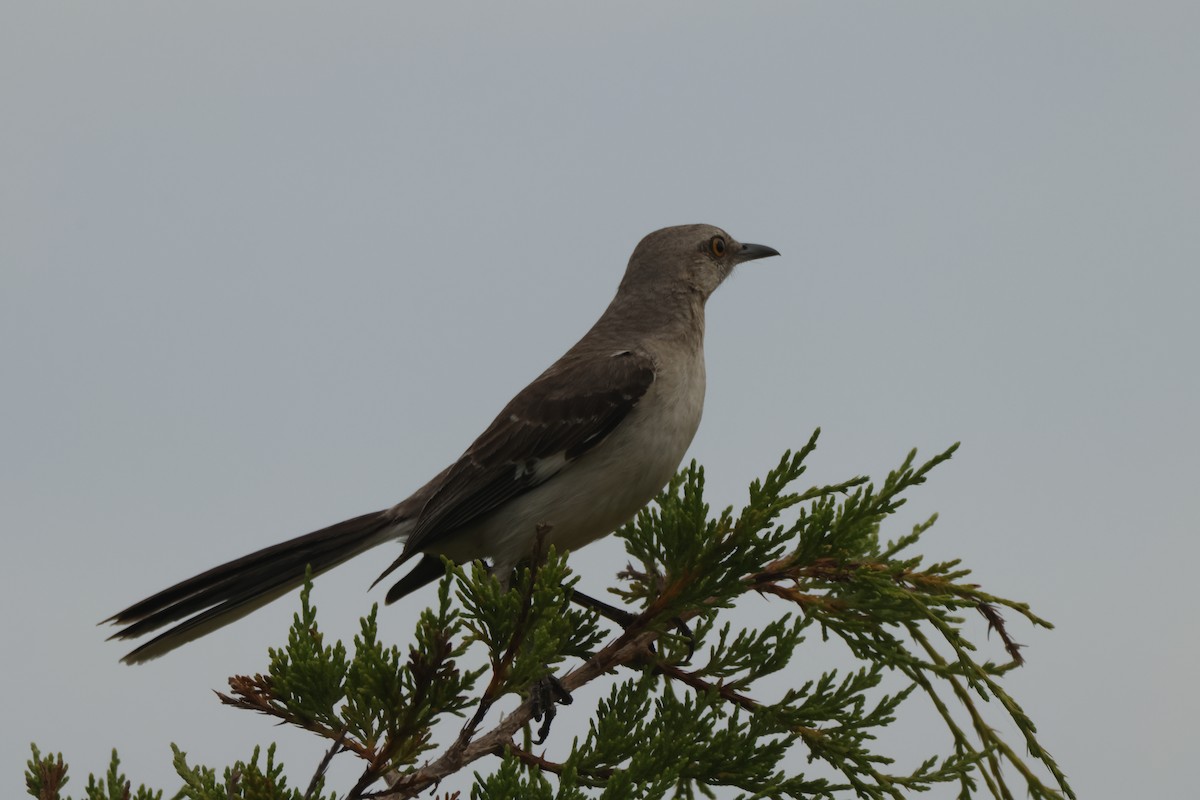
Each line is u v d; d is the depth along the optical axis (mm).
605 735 7898
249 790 6566
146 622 11055
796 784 8297
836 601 8766
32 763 7211
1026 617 8188
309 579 7566
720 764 8266
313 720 7512
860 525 8156
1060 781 7762
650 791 7164
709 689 8461
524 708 8273
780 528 8086
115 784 7172
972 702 8164
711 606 8719
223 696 7574
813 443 7996
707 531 8273
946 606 8180
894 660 8336
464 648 8219
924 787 8219
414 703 6684
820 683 8539
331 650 7379
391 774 7500
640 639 8945
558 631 6988
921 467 8180
